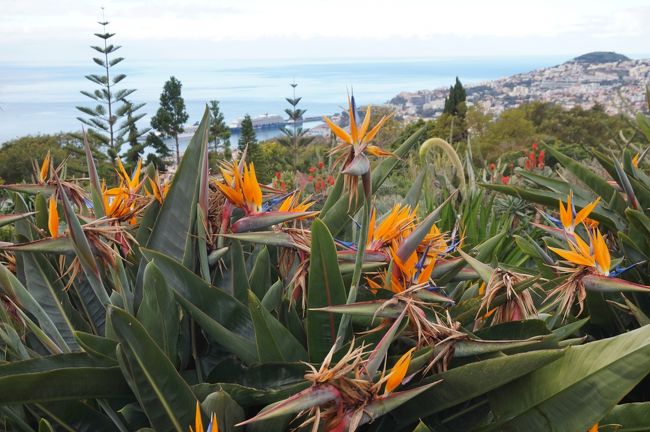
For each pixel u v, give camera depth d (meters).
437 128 36.84
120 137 23.92
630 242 2.51
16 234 2.10
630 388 1.39
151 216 2.12
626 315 2.61
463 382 1.50
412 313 1.53
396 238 1.86
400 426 1.60
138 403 1.69
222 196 1.92
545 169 7.15
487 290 1.70
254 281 1.98
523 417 1.52
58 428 1.66
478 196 3.72
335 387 1.30
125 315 1.41
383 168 2.36
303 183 2.44
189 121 34.38
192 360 1.92
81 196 2.02
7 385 1.46
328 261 1.65
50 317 2.00
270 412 1.25
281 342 1.69
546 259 2.51
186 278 1.80
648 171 3.71
